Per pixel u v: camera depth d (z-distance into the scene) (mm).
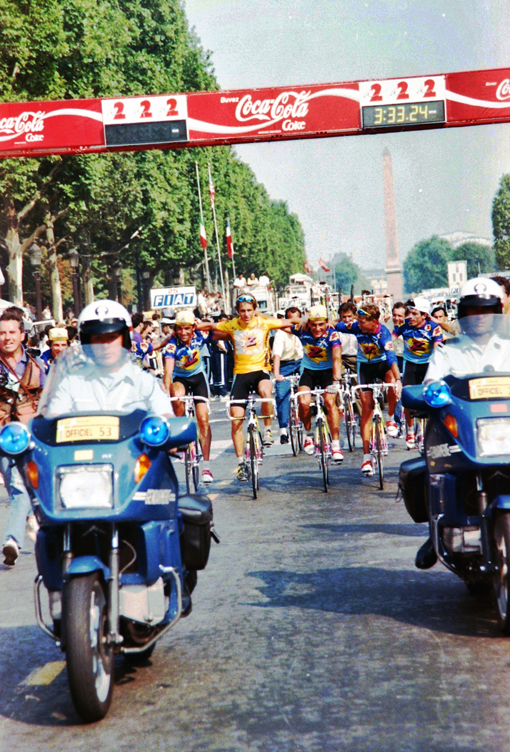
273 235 131125
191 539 5363
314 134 23781
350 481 12352
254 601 6660
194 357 11992
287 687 4934
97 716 4582
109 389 5145
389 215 103312
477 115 23719
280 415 15430
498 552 5363
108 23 49281
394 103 23859
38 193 43438
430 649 5398
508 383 5574
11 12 39625
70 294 74000
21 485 7977
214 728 4457
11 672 5488
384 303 28312
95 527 4703
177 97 23594
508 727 4277
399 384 11859
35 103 23609
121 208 52406
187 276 89500
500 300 5980
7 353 8375
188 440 4906
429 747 4105
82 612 4453
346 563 7688
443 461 5648
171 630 6078
